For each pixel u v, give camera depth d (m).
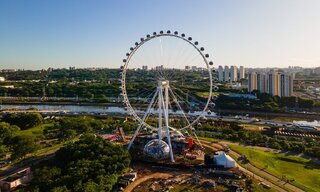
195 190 150.00
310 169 186.00
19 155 197.12
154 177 167.00
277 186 157.50
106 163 167.88
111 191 148.88
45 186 147.88
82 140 199.12
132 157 195.38
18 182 161.75
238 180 162.25
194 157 195.00
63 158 185.38
